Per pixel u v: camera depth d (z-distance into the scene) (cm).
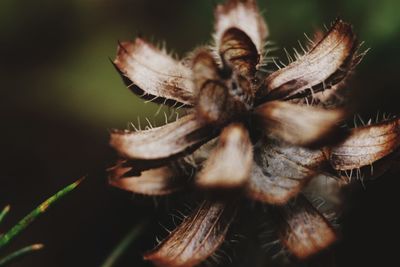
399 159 9
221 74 9
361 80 17
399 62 17
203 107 9
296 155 9
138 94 9
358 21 18
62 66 30
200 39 26
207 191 8
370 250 16
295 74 9
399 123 9
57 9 34
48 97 28
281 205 9
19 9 34
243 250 10
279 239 9
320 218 9
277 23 19
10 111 27
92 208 21
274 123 9
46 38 33
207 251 9
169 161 9
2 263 9
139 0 34
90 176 23
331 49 9
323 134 8
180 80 9
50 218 21
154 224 16
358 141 9
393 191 16
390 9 17
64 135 25
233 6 11
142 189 9
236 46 9
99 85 28
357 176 9
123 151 9
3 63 32
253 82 9
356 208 16
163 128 9
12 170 24
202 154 9
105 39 33
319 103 10
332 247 9
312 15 19
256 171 9
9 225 22
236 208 9
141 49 9
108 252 20
